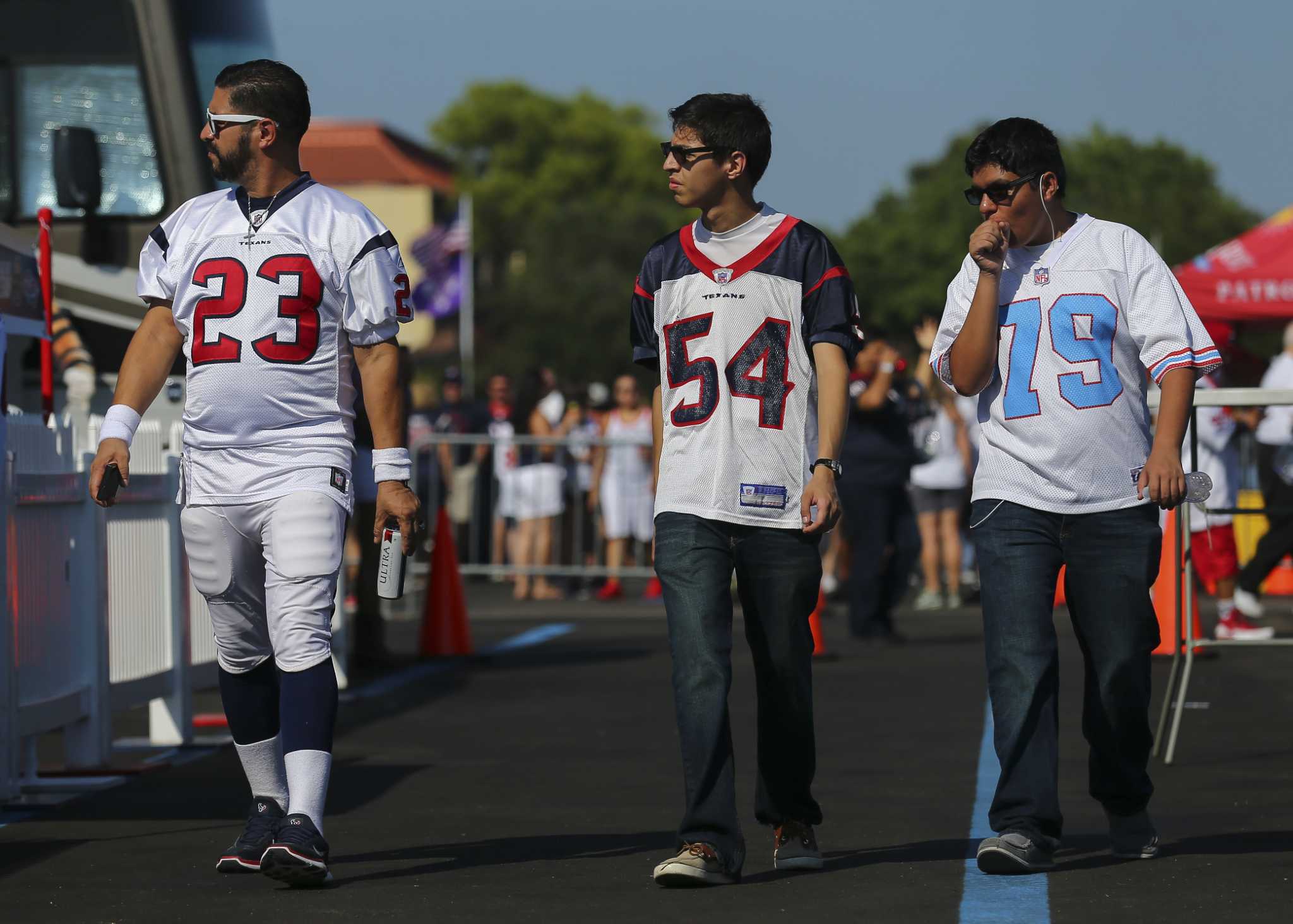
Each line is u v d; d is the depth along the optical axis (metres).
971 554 40.62
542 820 12.46
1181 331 10.42
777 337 10.39
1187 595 15.58
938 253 161.38
